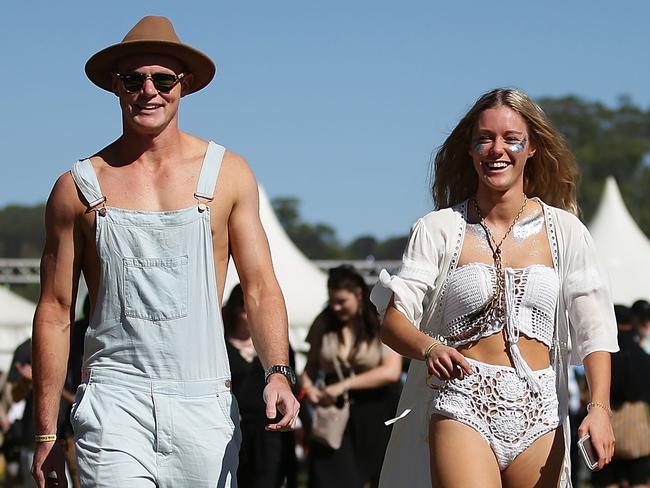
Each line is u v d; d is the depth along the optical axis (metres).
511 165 5.74
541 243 5.76
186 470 5.04
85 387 5.12
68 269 5.23
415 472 5.88
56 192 5.22
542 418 5.55
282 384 5.16
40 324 5.24
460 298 5.69
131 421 5.02
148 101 5.18
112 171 5.21
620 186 105.19
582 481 17.36
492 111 5.77
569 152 6.00
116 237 5.11
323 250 117.12
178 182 5.21
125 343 5.08
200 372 5.10
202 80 5.41
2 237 108.06
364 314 10.29
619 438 12.71
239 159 5.39
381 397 10.22
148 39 5.18
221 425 5.11
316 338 10.35
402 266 5.78
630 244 27.56
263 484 9.73
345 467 10.12
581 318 5.69
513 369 5.57
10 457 13.24
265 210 24.97
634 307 15.35
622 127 111.06
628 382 12.70
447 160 6.07
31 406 11.24
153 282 5.08
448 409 5.53
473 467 5.43
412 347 5.47
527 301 5.63
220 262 5.29
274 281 5.36
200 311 5.13
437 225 5.80
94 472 4.98
